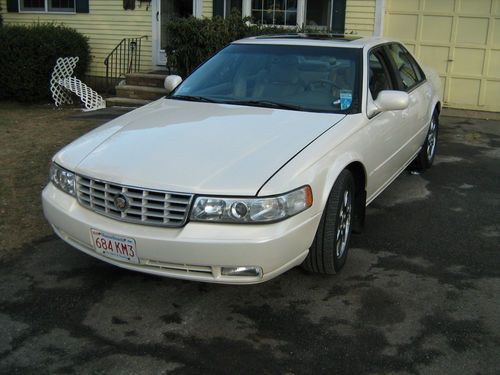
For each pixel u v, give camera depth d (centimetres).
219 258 325
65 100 1112
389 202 569
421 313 361
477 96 1029
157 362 311
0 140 794
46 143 777
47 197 386
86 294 382
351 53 484
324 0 1060
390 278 407
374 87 480
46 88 1112
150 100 1065
